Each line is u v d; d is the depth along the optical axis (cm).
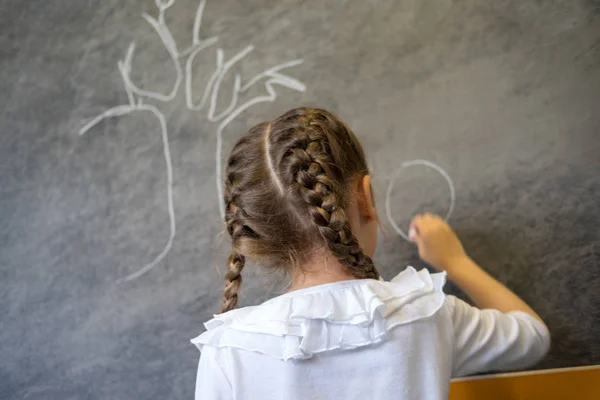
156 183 78
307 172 52
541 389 81
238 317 55
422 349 52
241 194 56
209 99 77
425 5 77
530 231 80
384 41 77
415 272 60
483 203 79
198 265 79
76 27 76
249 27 77
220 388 53
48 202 78
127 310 79
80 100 77
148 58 76
